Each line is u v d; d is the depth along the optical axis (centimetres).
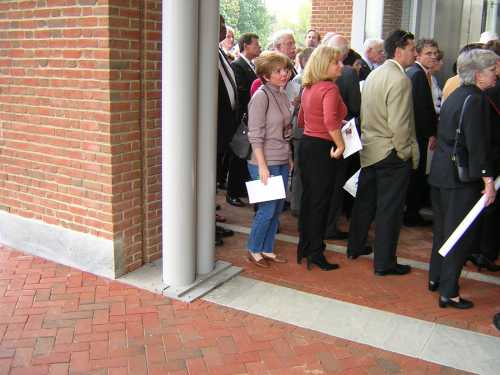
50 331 361
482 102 362
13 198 488
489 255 483
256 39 599
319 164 439
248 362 333
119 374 319
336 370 328
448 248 387
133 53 416
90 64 408
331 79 427
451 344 358
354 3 889
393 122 424
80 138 428
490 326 382
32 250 483
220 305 402
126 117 421
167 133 395
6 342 347
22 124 462
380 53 612
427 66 549
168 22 378
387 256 458
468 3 872
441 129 392
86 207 439
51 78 432
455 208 384
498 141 419
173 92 387
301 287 436
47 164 454
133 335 359
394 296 425
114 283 430
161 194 465
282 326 375
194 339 356
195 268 431
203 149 420
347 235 552
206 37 401
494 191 371
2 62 462
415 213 603
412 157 444
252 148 445
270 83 436
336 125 421
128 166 432
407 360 339
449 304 408
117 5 396
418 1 888
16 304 394
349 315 392
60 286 424
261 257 476
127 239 442
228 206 657
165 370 323
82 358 333
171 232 411
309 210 460
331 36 544
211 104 415
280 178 433
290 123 450
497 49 455
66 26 413
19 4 436
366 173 472
